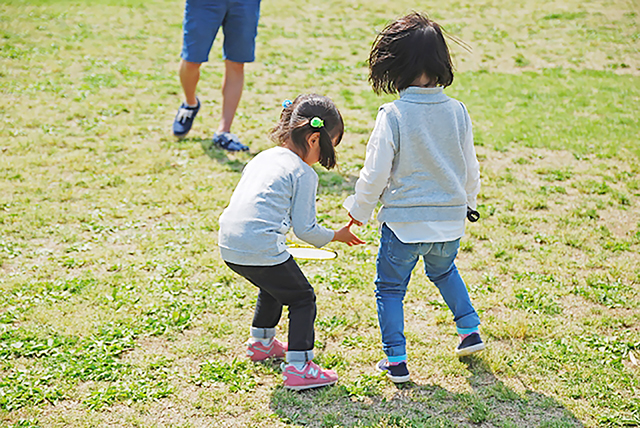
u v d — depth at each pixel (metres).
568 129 7.48
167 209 5.07
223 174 5.86
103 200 5.19
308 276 4.09
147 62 9.93
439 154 2.86
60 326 3.42
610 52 11.59
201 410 2.83
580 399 2.96
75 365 3.08
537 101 8.72
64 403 2.84
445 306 3.77
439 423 2.75
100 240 4.53
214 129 7.15
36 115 7.24
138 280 3.96
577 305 3.82
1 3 13.41
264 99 8.45
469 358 3.26
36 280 3.93
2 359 3.12
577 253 4.54
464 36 12.60
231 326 3.49
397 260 3.00
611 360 3.24
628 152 6.70
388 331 3.04
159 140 6.69
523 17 14.09
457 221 2.96
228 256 2.88
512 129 7.43
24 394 2.86
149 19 12.93
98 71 9.26
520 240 4.73
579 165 6.36
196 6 6.28
